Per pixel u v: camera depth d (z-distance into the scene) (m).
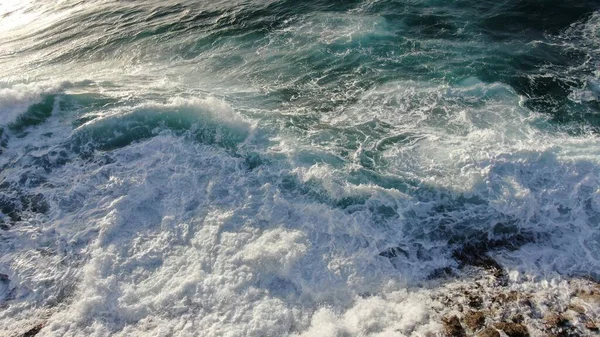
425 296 8.01
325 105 12.71
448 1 17.39
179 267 8.66
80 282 8.58
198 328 7.71
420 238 8.99
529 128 11.15
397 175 10.18
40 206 10.09
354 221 9.26
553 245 8.68
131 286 8.39
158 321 7.88
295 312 7.89
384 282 8.28
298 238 9.00
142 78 14.57
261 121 12.05
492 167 9.91
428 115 11.91
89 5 22.17
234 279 8.36
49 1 23.62
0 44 18.81
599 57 13.77
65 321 7.99
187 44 16.56
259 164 10.67
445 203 9.53
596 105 11.87
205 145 11.20
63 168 10.91
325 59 14.79
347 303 8.01
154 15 19.44
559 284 7.99
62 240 9.34
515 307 7.66
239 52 15.70
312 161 10.64
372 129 11.60
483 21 16.06
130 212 9.77
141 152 11.11
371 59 14.57
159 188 10.22
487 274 8.30
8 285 8.66
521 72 13.34
